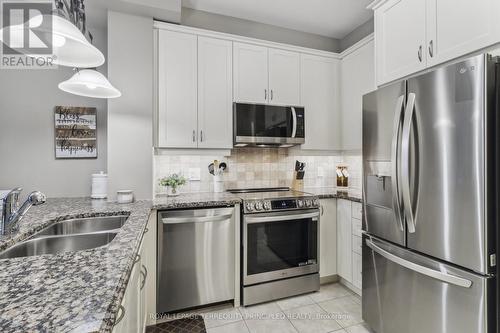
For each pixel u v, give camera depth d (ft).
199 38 7.55
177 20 7.30
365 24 9.00
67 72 7.22
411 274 4.72
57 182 7.21
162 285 6.29
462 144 3.85
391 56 5.85
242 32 8.81
